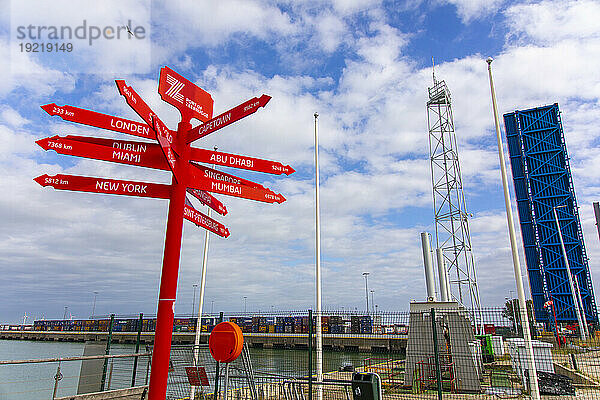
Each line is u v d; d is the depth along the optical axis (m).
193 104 6.75
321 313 13.70
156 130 5.16
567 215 53.75
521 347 16.12
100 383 10.41
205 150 6.60
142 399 10.41
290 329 58.47
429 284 22.30
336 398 13.62
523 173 57.91
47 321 120.25
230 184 6.91
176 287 5.88
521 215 57.22
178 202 6.10
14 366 31.41
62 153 5.41
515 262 11.80
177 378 11.75
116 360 14.98
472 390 14.94
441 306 16.64
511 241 12.04
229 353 8.01
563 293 51.94
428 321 16.61
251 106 5.90
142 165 6.04
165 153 5.50
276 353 48.19
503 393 14.73
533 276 55.03
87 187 5.77
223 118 6.26
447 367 15.87
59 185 5.59
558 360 24.56
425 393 14.90
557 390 14.45
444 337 16.28
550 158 55.88
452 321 16.05
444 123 34.91
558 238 53.75
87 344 10.98
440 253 28.22
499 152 13.04
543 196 55.56
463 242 31.92
